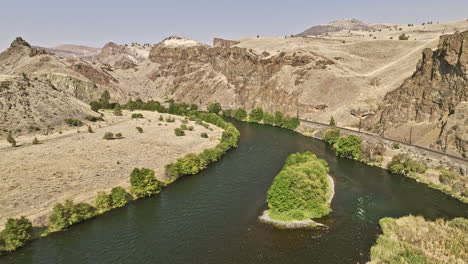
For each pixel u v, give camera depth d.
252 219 48.81
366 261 37.59
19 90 109.12
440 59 89.69
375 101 121.00
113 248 41.03
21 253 39.56
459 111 78.12
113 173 66.00
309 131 119.75
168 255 39.41
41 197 52.09
